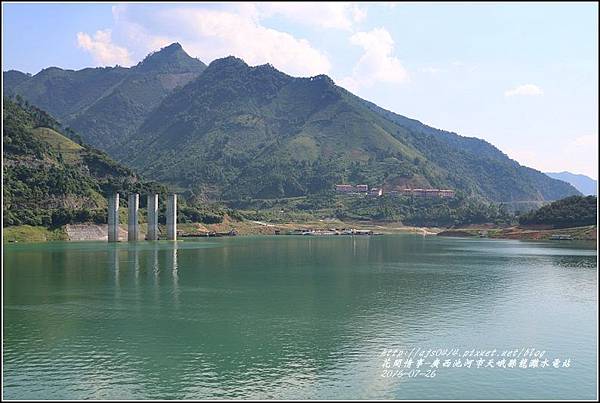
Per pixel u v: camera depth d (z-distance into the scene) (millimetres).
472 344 68938
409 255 194000
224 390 54031
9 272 134250
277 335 73125
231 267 149375
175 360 62656
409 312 87562
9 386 54938
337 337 72188
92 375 57969
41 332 74438
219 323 79812
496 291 108438
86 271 136750
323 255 192125
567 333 74438
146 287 111812
